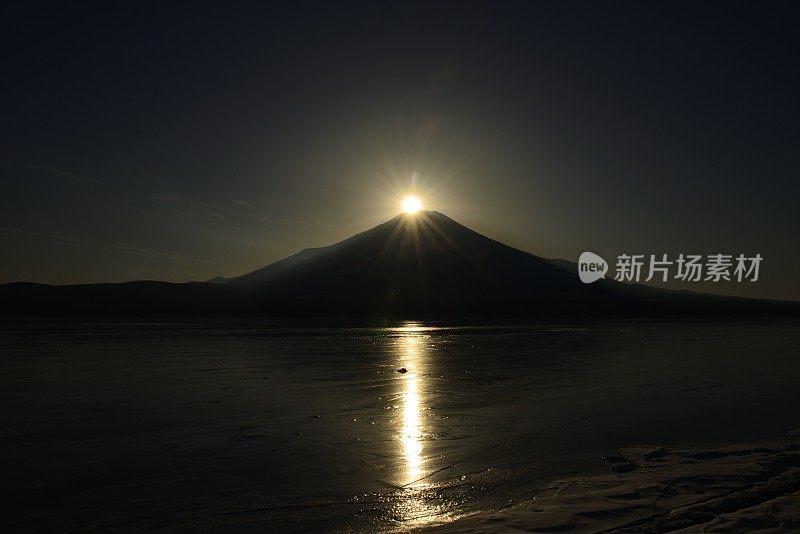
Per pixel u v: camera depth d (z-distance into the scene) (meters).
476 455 12.18
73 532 8.37
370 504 9.38
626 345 41.09
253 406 17.39
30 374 24.12
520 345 40.69
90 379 22.72
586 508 8.82
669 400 18.53
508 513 8.78
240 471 11.14
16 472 11.08
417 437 13.72
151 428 14.57
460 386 21.30
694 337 50.62
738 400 18.62
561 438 13.61
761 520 8.21
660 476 10.42
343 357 31.30
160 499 9.65
